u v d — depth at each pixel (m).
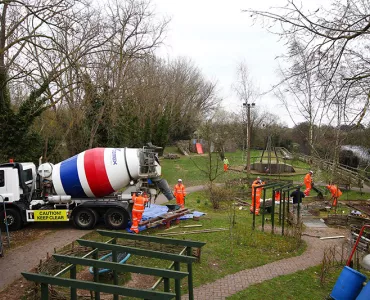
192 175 32.81
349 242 10.98
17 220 13.31
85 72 20.83
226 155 50.81
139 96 34.06
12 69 16.62
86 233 12.80
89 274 8.88
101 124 26.36
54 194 13.88
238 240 11.96
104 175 13.20
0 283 8.34
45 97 19.55
